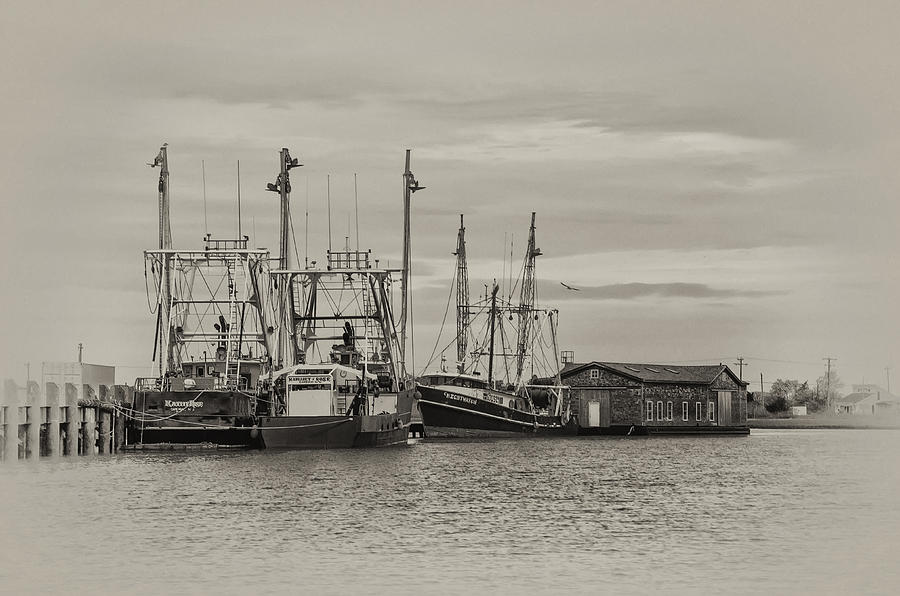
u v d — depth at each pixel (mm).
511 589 53656
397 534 66188
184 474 92188
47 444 99312
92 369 110812
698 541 65000
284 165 129500
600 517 73375
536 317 181250
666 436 185000
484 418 154250
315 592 53188
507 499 81875
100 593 53312
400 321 141375
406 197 146625
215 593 53094
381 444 115500
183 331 116062
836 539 66062
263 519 71000
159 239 131750
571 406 187000
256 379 116688
